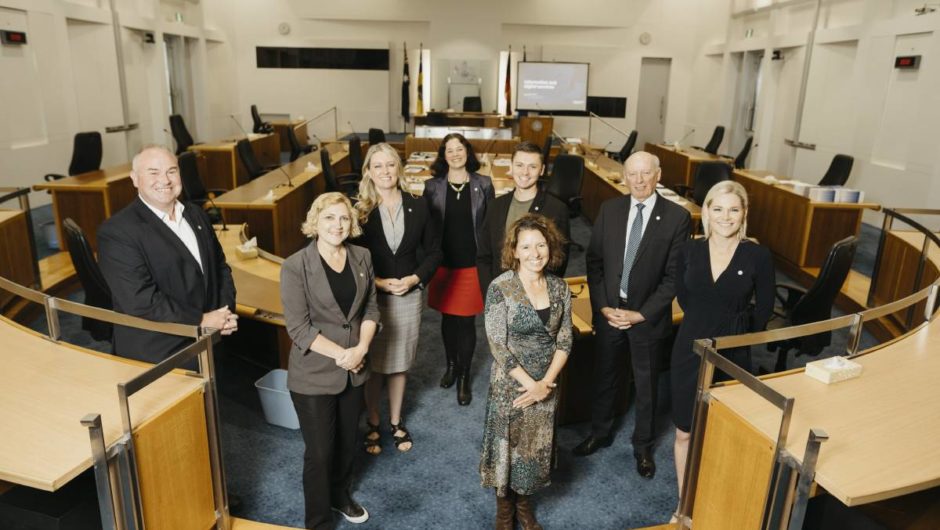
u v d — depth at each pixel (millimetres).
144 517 1841
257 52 14195
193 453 2062
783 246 6211
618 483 2865
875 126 8016
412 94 14539
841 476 1659
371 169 2807
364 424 3303
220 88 13477
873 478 1654
